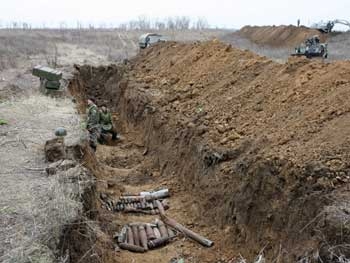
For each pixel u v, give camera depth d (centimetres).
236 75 1105
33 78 1645
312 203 514
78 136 899
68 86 1502
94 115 1228
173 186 910
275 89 902
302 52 1827
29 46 2922
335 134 621
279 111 812
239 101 949
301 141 651
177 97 1202
